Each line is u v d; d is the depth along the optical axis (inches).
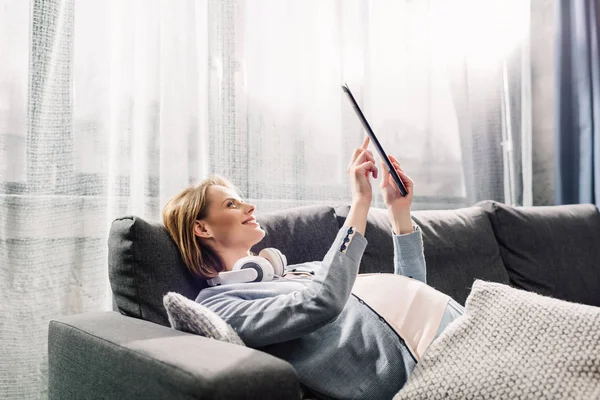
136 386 28.7
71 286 56.4
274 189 72.2
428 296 40.9
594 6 96.7
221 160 66.7
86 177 57.6
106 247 58.5
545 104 100.5
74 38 57.2
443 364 34.2
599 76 95.1
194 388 24.5
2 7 53.0
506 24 94.7
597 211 81.7
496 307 36.1
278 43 73.2
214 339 31.9
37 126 54.3
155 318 41.3
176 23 64.1
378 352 37.9
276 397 26.0
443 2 89.3
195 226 45.5
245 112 68.9
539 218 75.2
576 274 73.0
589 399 29.3
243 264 43.5
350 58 80.0
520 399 30.6
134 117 61.0
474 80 91.8
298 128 74.3
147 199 60.8
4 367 52.2
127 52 60.4
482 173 91.3
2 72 52.8
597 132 94.1
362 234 39.1
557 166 96.6
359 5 81.0
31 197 53.7
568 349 31.8
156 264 42.6
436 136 88.7
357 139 79.9
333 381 37.6
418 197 86.8
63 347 37.7
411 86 86.6
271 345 39.8
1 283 52.1
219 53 67.2
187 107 64.2
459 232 67.9
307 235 56.1
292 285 42.1
